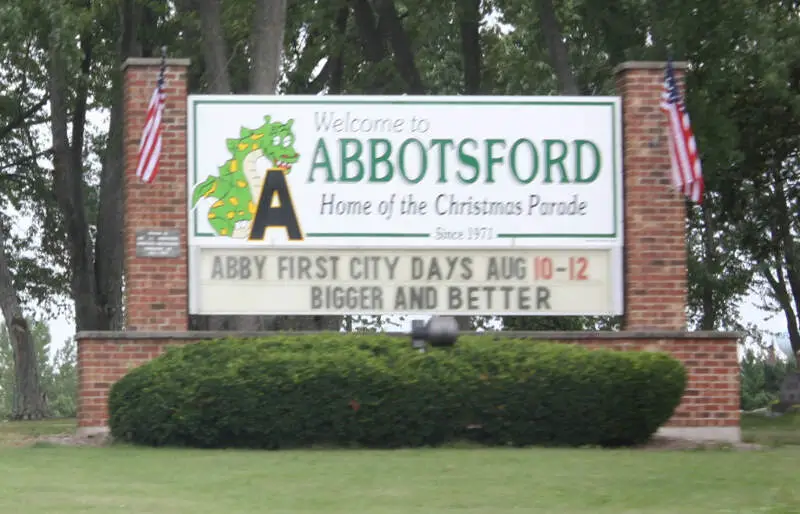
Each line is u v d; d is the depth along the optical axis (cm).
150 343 2091
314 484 1412
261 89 2781
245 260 2133
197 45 3897
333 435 1839
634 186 2173
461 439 1894
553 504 1280
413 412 1845
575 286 2172
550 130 2183
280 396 1831
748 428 2930
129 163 2138
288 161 2150
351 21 4284
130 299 2112
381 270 2150
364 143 2162
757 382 6134
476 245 2162
